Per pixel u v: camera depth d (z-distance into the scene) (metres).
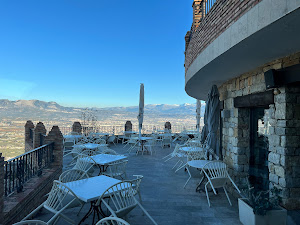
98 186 3.41
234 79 5.48
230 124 5.62
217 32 3.84
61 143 5.99
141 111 10.70
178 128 15.98
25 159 4.46
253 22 2.67
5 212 3.05
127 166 7.82
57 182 3.09
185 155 6.84
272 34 2.69
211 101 5.89
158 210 4.20
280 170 3.63
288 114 3.52
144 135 13.53
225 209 4.29
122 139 14.45
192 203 4.56
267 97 3.98
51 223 2.99
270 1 2.36
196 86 7.57
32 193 3.95
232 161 5.40
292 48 3.19
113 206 4.25
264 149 4.65
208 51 4.25
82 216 3.88
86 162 5.13
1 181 2.97
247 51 3.38
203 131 6.62
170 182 5.97
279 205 3.58
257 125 4.97
